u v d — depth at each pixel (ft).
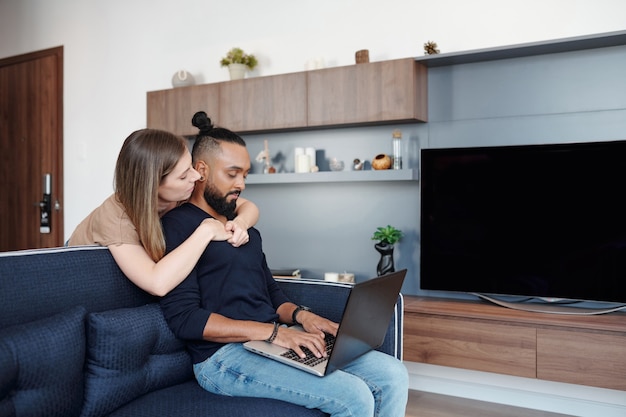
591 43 8.57
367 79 9.91
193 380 5.58
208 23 12.49
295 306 6.06
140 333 4.86
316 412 4.77
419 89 9.84
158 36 13.14
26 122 15.28
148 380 5.02
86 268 5.03
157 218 5.28
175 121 12.04
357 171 10.21
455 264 9.54
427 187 9.71
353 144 10.85
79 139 14.28
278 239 11.75
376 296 5.17
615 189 8.41
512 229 9.11
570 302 8.96
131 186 5.24
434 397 9.90
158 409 4.62
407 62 9.55
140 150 5.26
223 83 11.43
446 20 9.96
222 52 12.33
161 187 5.41
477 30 9.71
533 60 9.33
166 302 5.24
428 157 9.69
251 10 11.96
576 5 8.97
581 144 8.61
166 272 5.04
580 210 8.64
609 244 8.46
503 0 9.50
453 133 9.97
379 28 10.57
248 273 5.69
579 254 8.67
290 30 11.50
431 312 8.90
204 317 5.13
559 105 9.15
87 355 4.65
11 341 4.01
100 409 4.56
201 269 5.50
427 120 10.16
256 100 11.05
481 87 9.74
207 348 5.29
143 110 13.34
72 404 4.36
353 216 10.93
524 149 9.01
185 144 5.61
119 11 13.66
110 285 5.20
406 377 5.59
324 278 11.23
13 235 15.58
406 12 10.31
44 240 14.93
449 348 8.77
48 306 4.67
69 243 5.72
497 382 9.67
